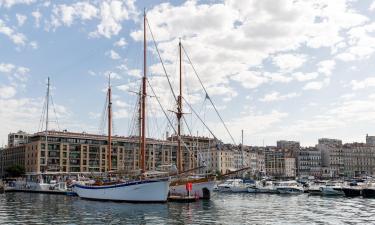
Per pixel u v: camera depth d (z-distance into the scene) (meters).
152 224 50.88
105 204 77.12
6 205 77.69
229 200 94.62
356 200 96.94
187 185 85.00
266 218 57.75
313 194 118.56
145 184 77.44
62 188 125.06
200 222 52.59
